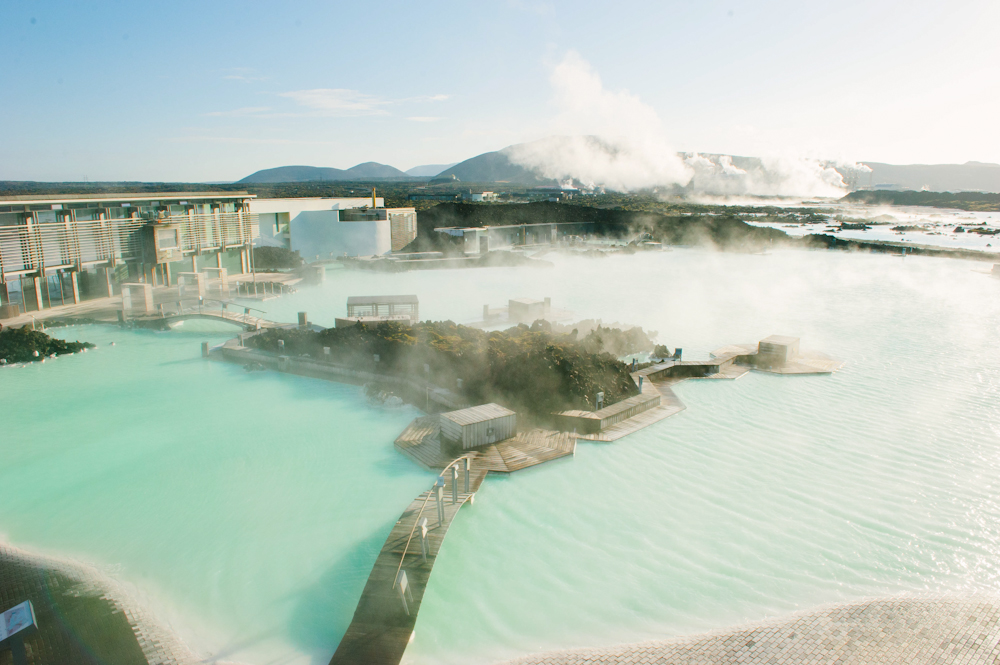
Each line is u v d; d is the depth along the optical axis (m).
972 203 187.75
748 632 12.84
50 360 35.94
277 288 58.62
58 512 18.55
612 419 24.95
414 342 31.58
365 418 26.73
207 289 58.06
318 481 20.62
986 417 25.89
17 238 44.12
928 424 25.20
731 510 18.44
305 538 17.08
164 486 20.27
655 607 13.97
